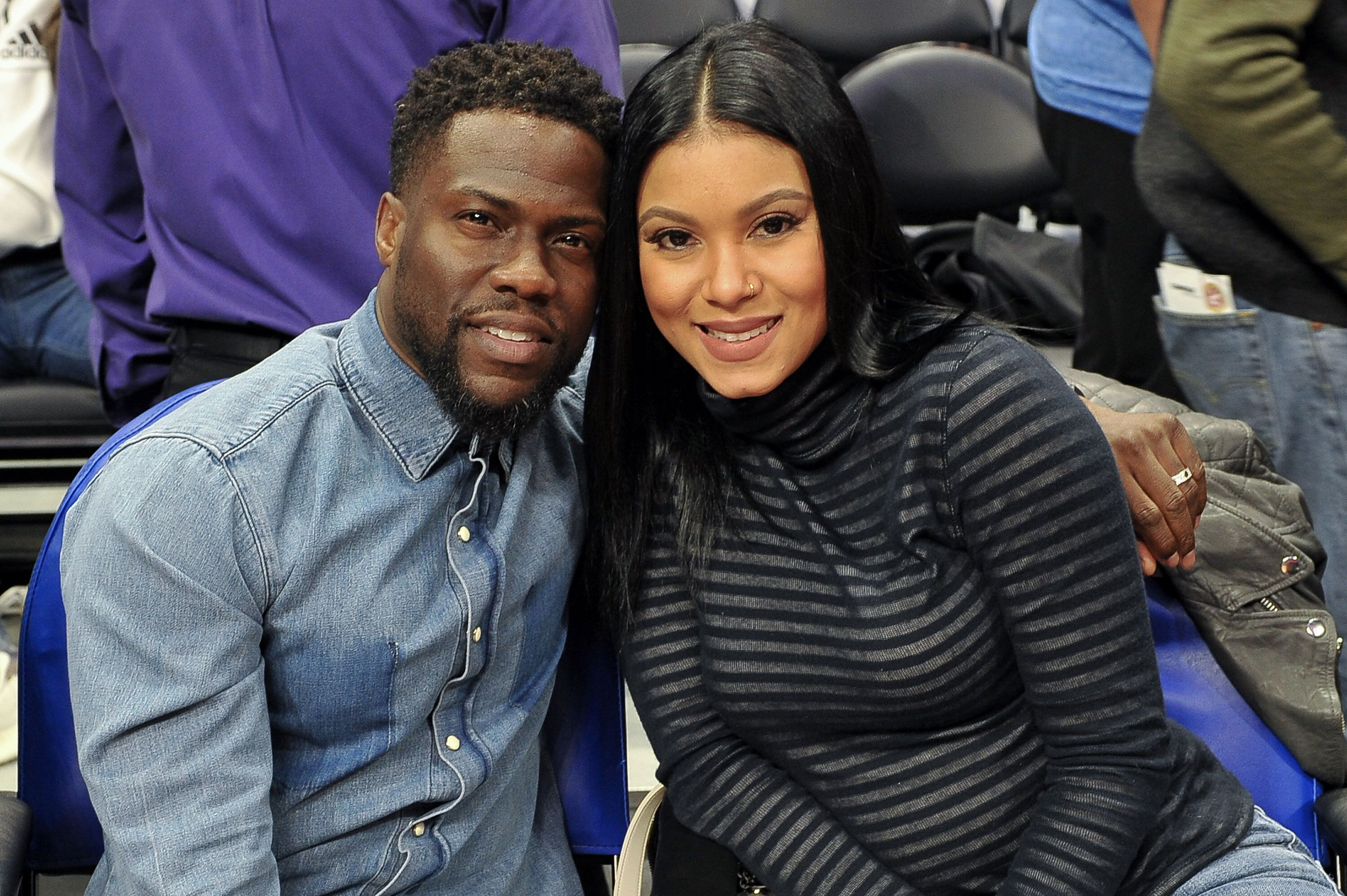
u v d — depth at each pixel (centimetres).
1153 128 170
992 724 112
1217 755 131
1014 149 274
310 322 161
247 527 96
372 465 104
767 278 105
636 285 112
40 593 113
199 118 154
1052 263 260
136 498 94
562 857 127
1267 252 164
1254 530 133
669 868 121
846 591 110
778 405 112
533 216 100
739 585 116
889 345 109
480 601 106
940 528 108
